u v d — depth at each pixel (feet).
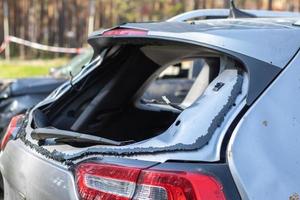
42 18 68.18
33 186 8.32
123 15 67.00
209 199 6.86
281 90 7.51
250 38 7.85
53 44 68.23
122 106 12.11
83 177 7.46
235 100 7.45
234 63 7.79
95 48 10.96
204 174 6.95
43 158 8.31
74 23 67.56
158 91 20.25
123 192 7.14
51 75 24.68
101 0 66.95
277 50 7.74
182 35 8.28
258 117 7.30
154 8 66.85
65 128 11.03
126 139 11.97
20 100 19.58
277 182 6.99
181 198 6.89
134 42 9.79
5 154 9.83
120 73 11.63
